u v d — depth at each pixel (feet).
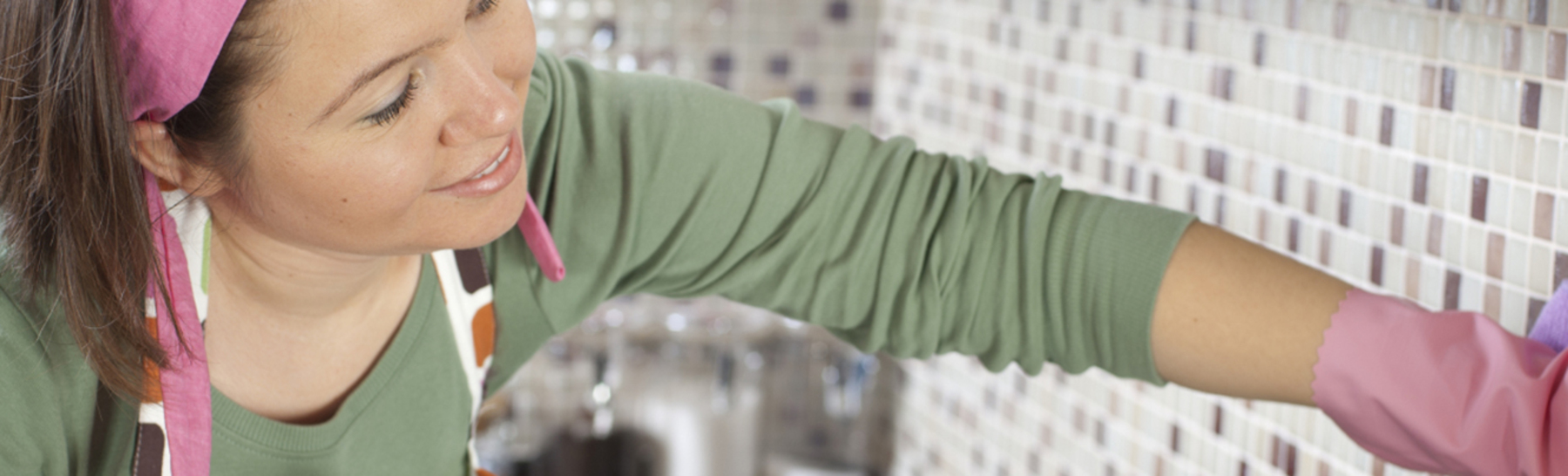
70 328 2.29
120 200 2.11
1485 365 2.39
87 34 1.96
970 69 5.26
